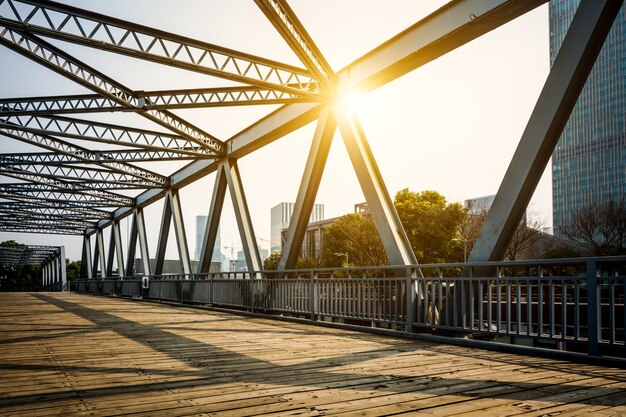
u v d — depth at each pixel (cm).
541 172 682
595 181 4453
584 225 2916
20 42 983
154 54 948
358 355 582
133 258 2817
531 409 334
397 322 791
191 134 1563
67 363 523
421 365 511
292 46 964
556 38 3741
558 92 636
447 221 3575
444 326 710
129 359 550
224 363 524
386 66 978
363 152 1062
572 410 331
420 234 3706
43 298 2292
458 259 3603
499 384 416
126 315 1234
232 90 1201
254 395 377
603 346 514
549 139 655
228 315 1262
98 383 421
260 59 1056
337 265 4444
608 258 506
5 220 3753
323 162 1203
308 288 1036
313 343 695
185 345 672
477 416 317
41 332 835
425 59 940
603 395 375
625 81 4259
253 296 1273
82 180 2097
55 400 361
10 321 1048
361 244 4091
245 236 1577
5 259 6606
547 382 423
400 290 804
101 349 631
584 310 953
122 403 353
